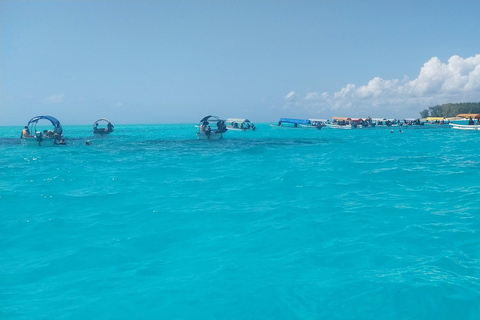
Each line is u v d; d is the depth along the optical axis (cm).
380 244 686
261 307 480
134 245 707
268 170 1616
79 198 1080
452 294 495
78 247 698
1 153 2466
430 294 496
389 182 1298
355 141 3553
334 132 5541
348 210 926
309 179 1372
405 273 561
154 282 554
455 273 557
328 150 2586
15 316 465
